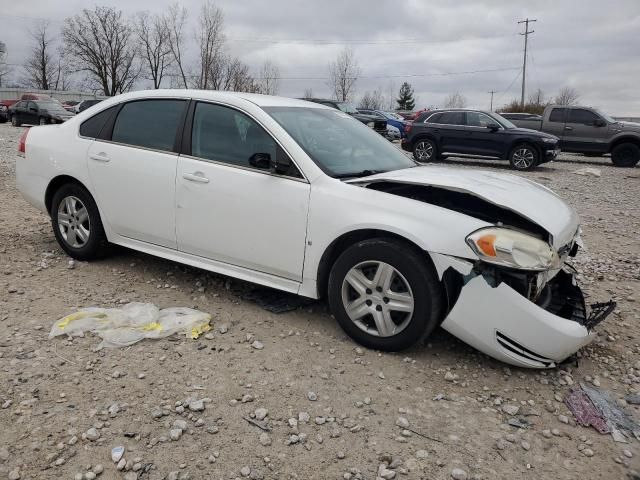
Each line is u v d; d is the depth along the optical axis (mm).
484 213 3553
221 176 3881
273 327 3762
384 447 2602
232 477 2361
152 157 4238
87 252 4805
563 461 2566
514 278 3109
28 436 2531
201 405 2816
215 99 4082
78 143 4707
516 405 2994
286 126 3818
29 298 4066
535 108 53094
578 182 13148
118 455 2438
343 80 56750
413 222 3223
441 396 3029
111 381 3018
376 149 4316
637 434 2791
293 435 2646
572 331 3107
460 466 2498
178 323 3668
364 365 3320
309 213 3537
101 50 62906
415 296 3242
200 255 4141
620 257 6098
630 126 17766
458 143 16375
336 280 3506
